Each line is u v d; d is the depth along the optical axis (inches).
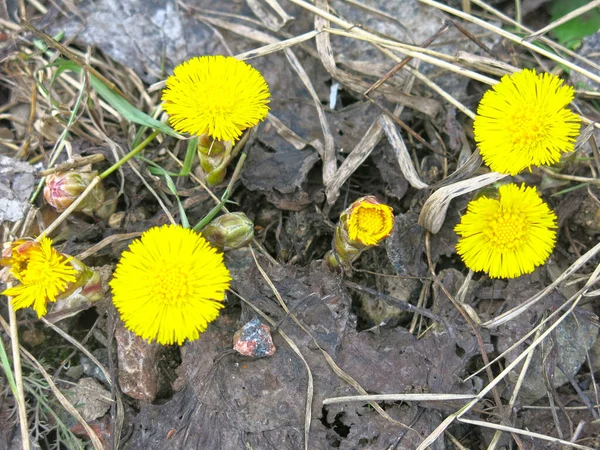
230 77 4.5
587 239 5.5
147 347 4.8
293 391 4.6
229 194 5.3
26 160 5.6
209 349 4.7
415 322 5.1
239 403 4.5
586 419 4.8
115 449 4.5
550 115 4.4
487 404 4.8
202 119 4.4
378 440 4.5
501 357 4.9
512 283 5.2
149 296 4.0
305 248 5.5
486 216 4.6
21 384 4.6
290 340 4.7
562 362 4.9
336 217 5.6
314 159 5.5
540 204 4.5
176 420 4.5
